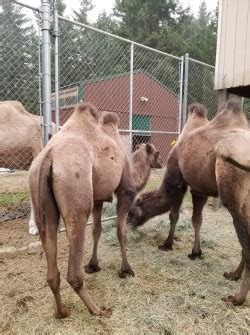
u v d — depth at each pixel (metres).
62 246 4.95
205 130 4.15
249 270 3.43
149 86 11.95
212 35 26.34
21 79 6.14
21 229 5.71
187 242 5.39
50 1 5.05
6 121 5.62
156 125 12.08
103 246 5.06
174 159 4.73
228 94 7.59
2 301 3.52
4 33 5.70
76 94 8.23
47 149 3.06
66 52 8.29
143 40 25.78
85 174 3.04
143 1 30.69
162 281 4.02
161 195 4.91
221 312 3.38
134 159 5.07
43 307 3.41
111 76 9.62
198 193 4.47
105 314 3.28
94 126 3.65
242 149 3.39
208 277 4.17
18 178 10.66
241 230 3.42
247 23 6.71
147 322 3.21
